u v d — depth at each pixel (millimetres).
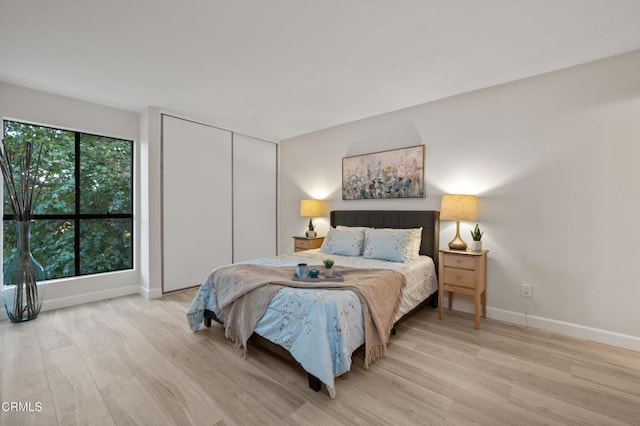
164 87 2910
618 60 2301
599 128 2381
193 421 1490
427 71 2578
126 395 1690
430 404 1626
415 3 1719
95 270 3449
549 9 1762
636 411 1577
